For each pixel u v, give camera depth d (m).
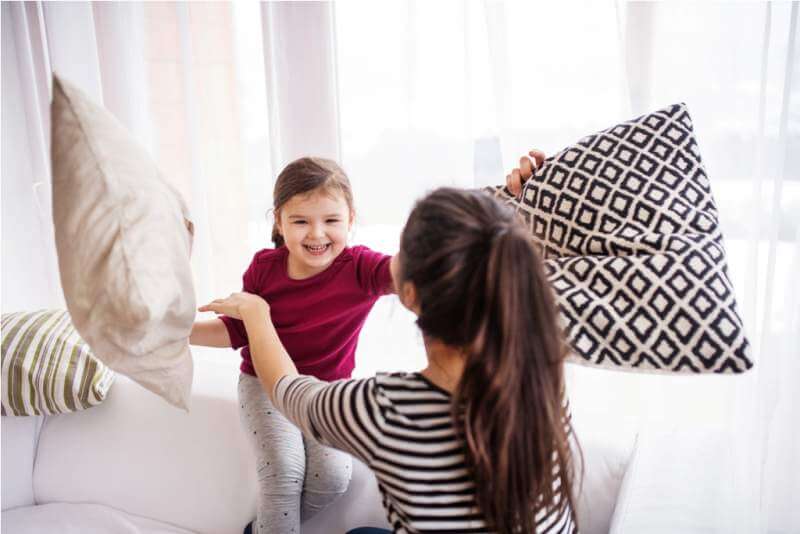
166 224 0.68
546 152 1.14
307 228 0.95
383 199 1.33
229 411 1.24
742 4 0.99
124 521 1.23
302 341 1.03
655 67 1.07
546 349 0.60
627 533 0.87
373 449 0.63
